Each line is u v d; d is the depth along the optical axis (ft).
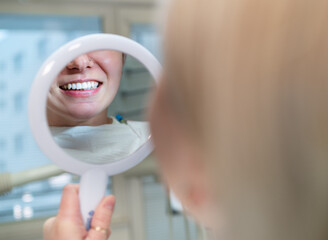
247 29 0.55
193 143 0.66
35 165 6.64
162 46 0.67
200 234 2.20
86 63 1.44
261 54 0.54
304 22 0.52
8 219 6.56
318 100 0.52
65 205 1.43
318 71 0.52
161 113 0.71
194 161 0.66
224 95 0.58
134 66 1.47
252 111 0.56
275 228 0.58
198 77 0.61
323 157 0.53
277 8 0.54
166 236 6.88
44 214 6.70
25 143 6.63
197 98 0.62
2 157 6.51
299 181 0.55
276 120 0.54
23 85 6.64
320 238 0.56
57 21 6.82
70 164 1.47
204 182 0.65
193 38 0.60
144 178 6.95
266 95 0.54
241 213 0.60
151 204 6.92
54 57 1.44
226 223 0.63
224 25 0.57
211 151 0.62
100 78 1.45
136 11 7.12
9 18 6.55
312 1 0.52
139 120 1.50
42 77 1.42
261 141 0.56
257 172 0.57
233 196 0.61
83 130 1.45
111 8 7.00
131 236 6.86
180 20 0.62
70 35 6.93
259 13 0.55
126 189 6.97
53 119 1.45
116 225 6.83
